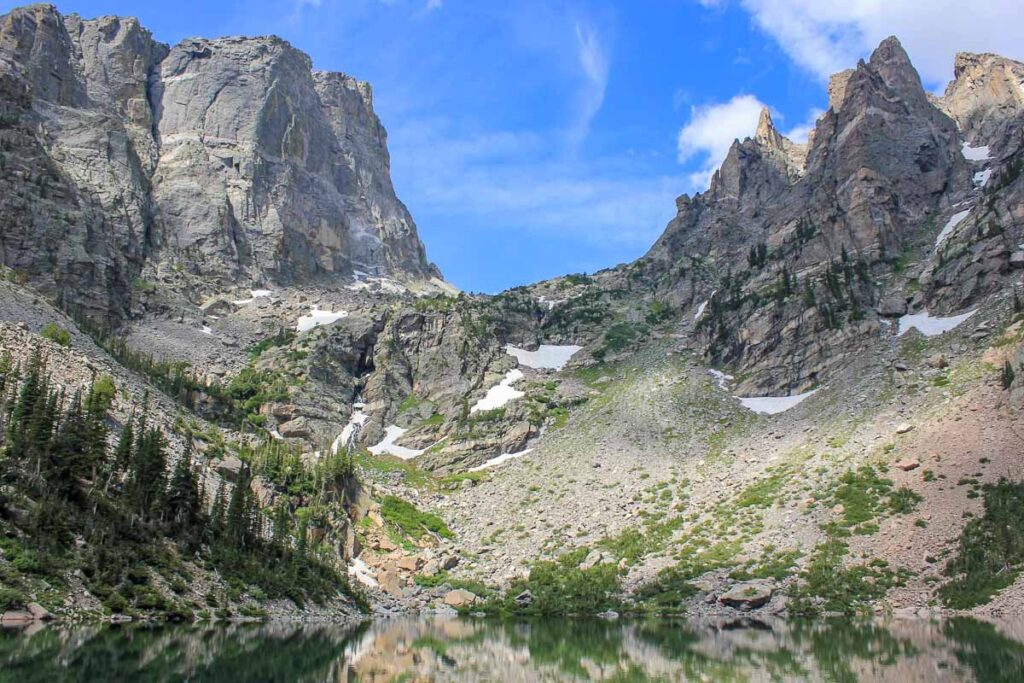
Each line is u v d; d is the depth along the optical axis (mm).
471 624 111188
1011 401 140250
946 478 129000
